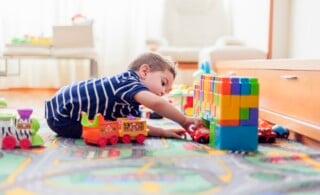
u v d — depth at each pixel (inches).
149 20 145.5
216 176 31.5
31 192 26.8
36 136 43.1
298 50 89.7
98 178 30.3
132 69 51.3
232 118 42.6
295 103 53.9
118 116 50.3
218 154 40.1
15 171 32.0
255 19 113.0
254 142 43.2
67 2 141.0
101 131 43.7
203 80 49.1
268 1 99.0
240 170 33.6
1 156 37.6
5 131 41.2
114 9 144.6
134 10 145.1
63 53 118.0
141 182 29.4
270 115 63.0
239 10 132.3
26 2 138.4
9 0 137.0
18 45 116.2
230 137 42.6
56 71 141.6
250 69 74.4
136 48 146.2
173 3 138.0
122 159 36.9
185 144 45.5
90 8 142.6
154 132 50.6
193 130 48.3
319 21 78.1
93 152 40.3
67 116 49.4
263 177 31.5
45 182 29.0
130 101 48.1
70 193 26.6
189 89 79.7
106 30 144.8
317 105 47.2
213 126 44.6
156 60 50.7
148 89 48.9
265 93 66.6
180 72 131.2
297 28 90.3
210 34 139.0
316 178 31.5
